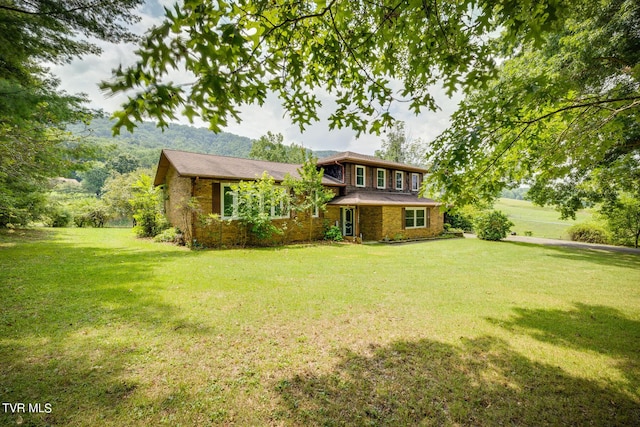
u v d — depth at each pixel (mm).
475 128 3436
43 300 4742
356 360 3264
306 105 3041
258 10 2150
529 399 2676
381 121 2986
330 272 7469
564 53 7266
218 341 3592
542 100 3246
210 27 1686
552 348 3631
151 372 2916
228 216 12141
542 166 4477
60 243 11180
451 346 3633
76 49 4645
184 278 6348
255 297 5238
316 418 2381
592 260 10250
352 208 16953
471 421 2395
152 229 14359
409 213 17375
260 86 2262
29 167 8430
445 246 13797
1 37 3920
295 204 13844
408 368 3131
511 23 2033
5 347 3271
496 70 2213
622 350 3609
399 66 3451
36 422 2213
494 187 4477
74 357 3121
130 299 4918
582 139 4000
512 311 4902
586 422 2410
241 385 2770
